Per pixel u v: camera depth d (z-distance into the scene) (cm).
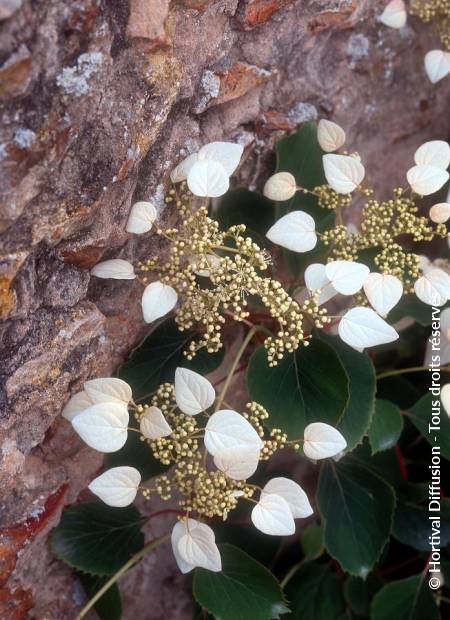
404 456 82
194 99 60
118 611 67
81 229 55
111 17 51
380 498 70
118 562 66
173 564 76
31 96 48
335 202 66
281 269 71
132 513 67
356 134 78
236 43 62
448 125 86
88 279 57
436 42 79
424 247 85
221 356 66
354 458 71
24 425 57
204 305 58
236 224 68
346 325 59
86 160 52
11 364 54
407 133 83
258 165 69
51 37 47
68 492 65
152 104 54
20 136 48
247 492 58
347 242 64
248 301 64
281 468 80
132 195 58
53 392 57
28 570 64
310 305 60
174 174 59
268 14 62
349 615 76
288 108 69
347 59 73
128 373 64
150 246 61
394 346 82
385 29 74
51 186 51
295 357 64
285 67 68
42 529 63
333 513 70
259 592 64
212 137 64
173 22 55
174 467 68
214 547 57
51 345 56
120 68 53
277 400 63
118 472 57
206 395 55
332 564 78
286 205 68
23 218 51
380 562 80
